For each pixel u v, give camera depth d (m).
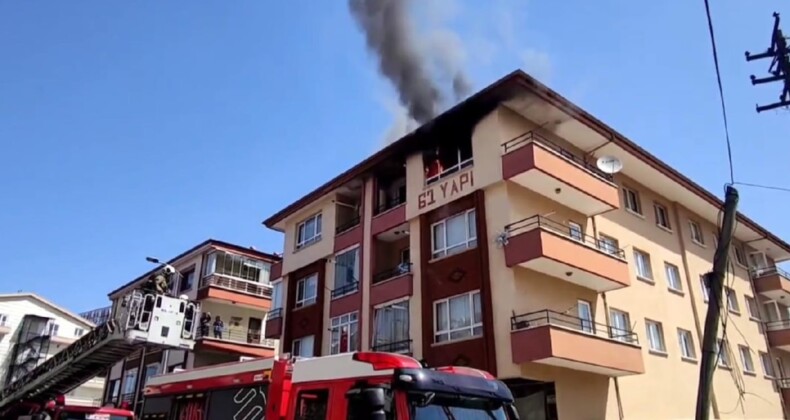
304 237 27.92
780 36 10.45
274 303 28.17
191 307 16.25
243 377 10.29
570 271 17.98
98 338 16.38
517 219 18.28
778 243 32.38
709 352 8.19
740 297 28.91
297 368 9.18
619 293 20.86
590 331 18.89
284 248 28.80
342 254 24.78
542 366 16.66
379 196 24.17
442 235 20.31
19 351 40.66
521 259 17.11
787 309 33.19
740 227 29.72
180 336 15.77
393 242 23.70
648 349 20.94
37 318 42.22
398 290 20.77
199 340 30.66
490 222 18.59
